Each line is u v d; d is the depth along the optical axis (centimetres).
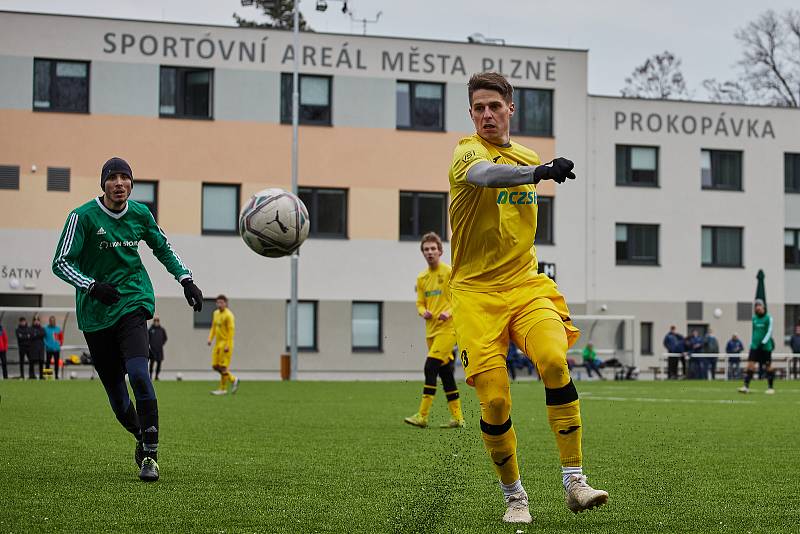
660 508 1016
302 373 6122
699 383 5009
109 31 5906
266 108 6103
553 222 6575
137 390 1184
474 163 879
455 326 958
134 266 1227
